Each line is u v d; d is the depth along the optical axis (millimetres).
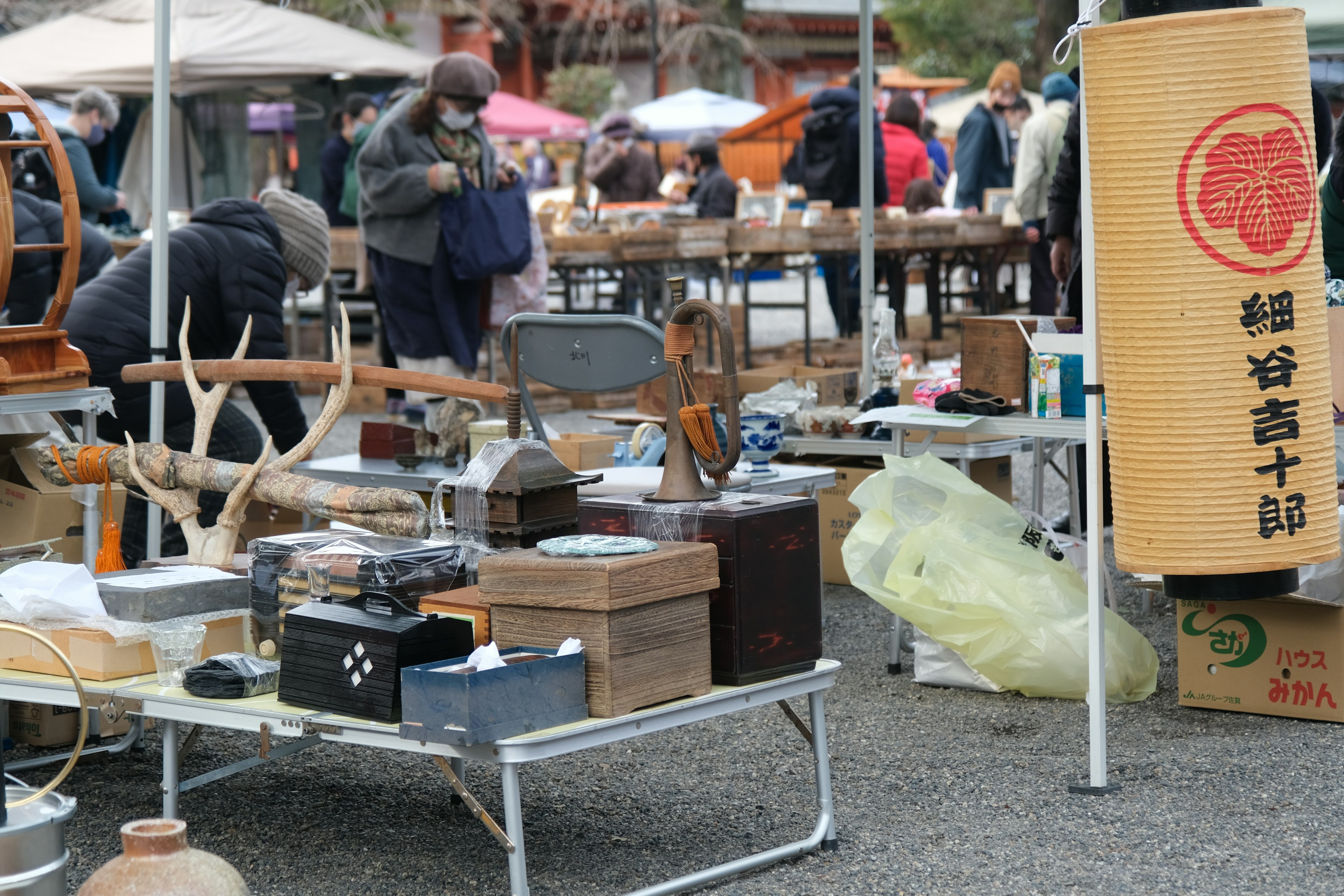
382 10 24594
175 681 2881
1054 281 9070
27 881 2273
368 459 4684
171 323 4746
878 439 4977
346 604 2729
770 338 12688
